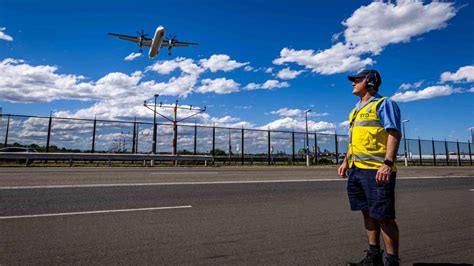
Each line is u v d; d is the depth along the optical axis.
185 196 7.46
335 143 34.56
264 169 19.59
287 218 5.66
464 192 10.30
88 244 3.89
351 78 3.46
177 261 3.42
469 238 4.66
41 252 3.57
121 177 11.09
